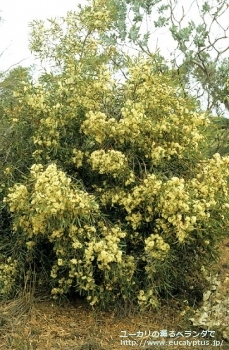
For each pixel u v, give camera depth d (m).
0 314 4.83
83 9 6.39
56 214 4.55
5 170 5.35
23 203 4.77
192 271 5.50
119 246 4.91
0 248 5.33
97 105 5.23
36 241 5.09
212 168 4.96
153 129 4.97
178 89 5.46
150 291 4.86
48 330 4.70
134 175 4.95
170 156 5.17
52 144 5.20
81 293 5.19
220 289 5.29
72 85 5.25
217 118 6.02
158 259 4.84
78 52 6.39
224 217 4.99
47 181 4.52
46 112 5.16
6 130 5.64
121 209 5.18
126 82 5.29
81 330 4.71
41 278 5.30
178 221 4.62
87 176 5.37
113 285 4.92
